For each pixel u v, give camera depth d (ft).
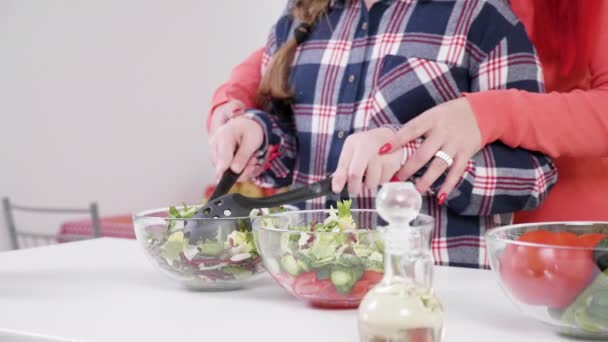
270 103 4.78
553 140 3.65
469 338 2.28
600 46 3.85
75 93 11.53
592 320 2.17
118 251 4.06
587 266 2.14
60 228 10.73
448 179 3.54
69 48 11.43
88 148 11.74
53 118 11.21
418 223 2.77
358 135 3.36
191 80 13.52
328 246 2.62
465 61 4.13
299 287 2.68
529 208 3.89
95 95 11.85
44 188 11.09
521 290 2.27
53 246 4.29
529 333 2.34
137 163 12.57
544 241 2.43
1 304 2.85
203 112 13.82
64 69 11.36
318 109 4.47
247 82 5.04
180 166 13.38
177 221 2.96
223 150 3.93
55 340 2.35
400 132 3.42
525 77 4.00
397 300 1.96
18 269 3.59
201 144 13.80
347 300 2.67
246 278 3.04
